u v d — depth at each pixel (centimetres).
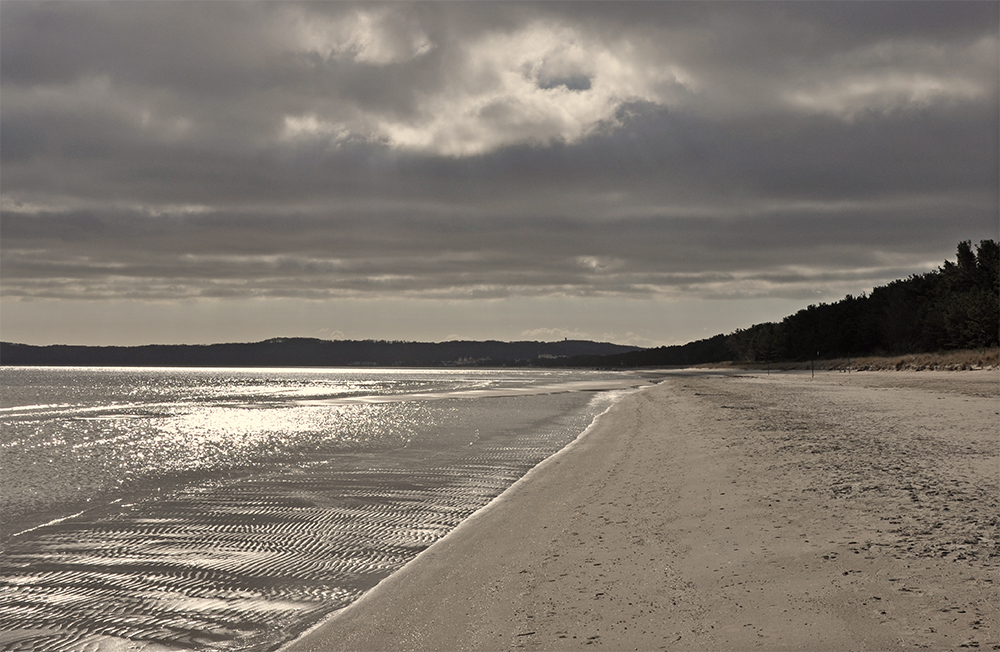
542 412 4253
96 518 1378
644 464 1692
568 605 725
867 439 1766
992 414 2242
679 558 852
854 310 12812
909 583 691
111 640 757
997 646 545
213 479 1881
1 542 1185
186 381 16012
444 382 11888
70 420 4462
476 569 905
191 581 945
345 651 672
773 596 690
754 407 3150
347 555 1052
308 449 2573
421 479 1766
